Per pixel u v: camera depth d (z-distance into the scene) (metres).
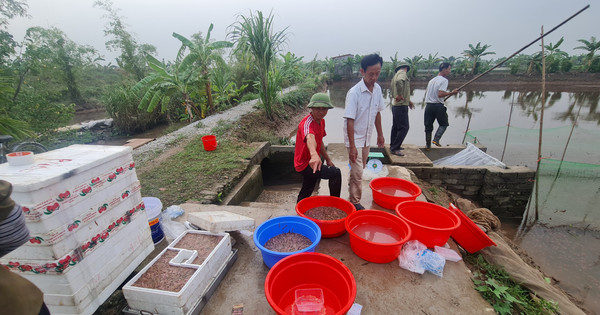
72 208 1.48
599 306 2.99
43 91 9.36
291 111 11.86
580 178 4.41
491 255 2.53
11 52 7.80
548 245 4.05
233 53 8.46
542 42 4.22
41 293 1.05
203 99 10.34
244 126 7.85
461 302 1.88
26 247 1.40
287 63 15.82
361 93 2.76
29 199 1.27
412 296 1.92
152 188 3.96
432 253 2.19
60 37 16.88
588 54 26.12
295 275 1.87
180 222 2.85
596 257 3.75
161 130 12.44
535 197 4.65
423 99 20.16
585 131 8.14
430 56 35.19
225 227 2.26
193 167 4.77
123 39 17.45
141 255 2.08
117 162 1.80
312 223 2.33
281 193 5.50
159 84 9.35
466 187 5.13
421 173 5.13
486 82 28.20
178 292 1.62
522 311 1.96
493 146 7.25
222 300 1.90
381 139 3.38
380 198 3.23
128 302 1.71
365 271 2.15
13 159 1.49
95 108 19.89
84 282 1.56
